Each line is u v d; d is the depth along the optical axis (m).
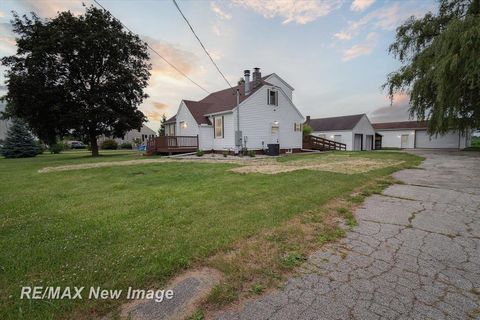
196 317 1.69
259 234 3.03
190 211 3.94
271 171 8.43
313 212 3.89
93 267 2.29
